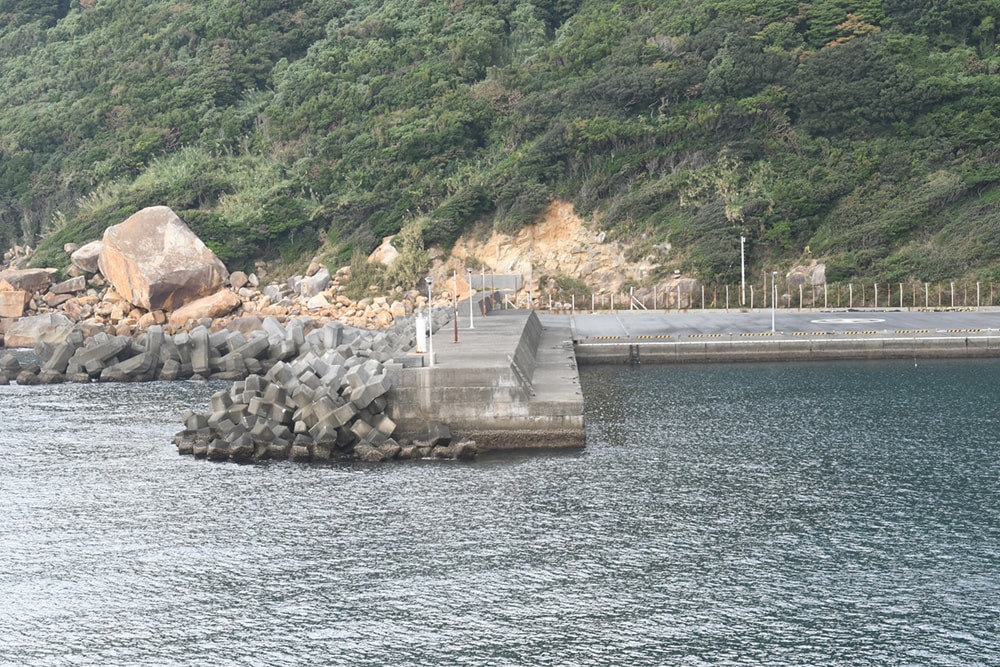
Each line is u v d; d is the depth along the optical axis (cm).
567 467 4934
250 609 3609
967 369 7194
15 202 14488
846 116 11288
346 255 11650
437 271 11175
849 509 4344
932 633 3344
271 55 15462
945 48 12000
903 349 7706
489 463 5025
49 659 3347
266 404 5388
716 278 10344
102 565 3997
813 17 12369
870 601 3547
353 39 15138
